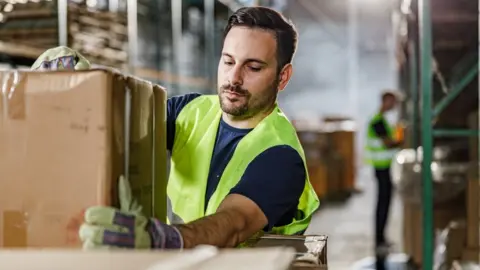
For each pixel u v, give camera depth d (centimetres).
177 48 800
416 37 676
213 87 948
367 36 2106
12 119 125
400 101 927
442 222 527
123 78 129
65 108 124
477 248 470
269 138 181
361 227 999
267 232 180
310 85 2136
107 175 123
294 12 2112
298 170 175
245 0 959
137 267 93
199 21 950
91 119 123
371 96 2120
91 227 119
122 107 128
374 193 1450
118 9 517
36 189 125
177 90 801
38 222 125
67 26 423
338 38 2119
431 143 470
